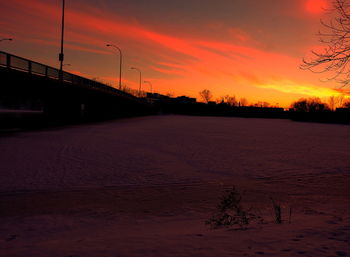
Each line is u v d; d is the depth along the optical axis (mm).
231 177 16406
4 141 30297
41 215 9625
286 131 57344
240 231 6340
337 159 23531
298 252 4707
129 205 10898
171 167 19141
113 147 28281
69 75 46781
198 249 5012
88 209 10367
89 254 4957
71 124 59875
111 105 96625
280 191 13289
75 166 18781
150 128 56469
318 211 9562
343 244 5090
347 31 10422
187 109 169625
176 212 10031
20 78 33531
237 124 80062
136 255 4809
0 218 9297
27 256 5023
